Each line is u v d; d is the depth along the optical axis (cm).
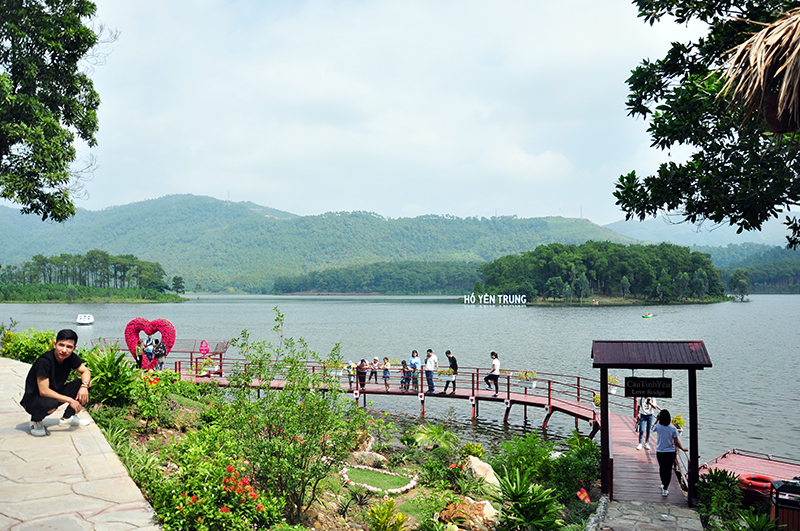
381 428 985
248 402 845
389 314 13700
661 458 1128
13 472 564
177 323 10238
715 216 948
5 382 991
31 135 1421
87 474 570
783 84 425
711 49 929
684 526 959
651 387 1141
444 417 2434
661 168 959
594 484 1247
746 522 881
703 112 898
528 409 2633
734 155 901
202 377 2156
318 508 889
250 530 615
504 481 998
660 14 984
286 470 765
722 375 3891
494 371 2277
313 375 863
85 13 1591
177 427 1034
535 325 9306
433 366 2362
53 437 677
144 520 489
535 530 923
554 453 1486
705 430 2344
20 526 448
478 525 941
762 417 2584
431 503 1009
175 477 629
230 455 767
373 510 852
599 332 7669
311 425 808
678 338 6731
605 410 1162
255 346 881
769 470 1353
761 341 6306
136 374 1087
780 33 437
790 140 616
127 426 933
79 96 1670
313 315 13200
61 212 1602
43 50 1538
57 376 712
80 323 9000
